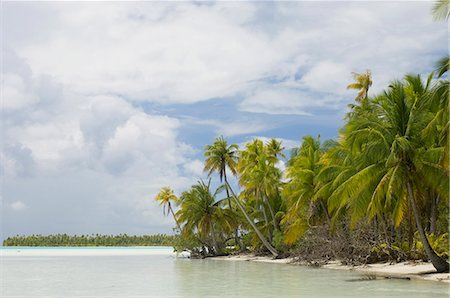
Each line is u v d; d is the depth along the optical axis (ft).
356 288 81.71
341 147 131.64
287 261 172.86
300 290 79.87
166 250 442.09
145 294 77.82
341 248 136.15
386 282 90.84
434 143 103.86
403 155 98.94
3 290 85.46
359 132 104.94
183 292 79.30
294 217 159.74
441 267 99.09
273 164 208.33
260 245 215.31
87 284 95.71
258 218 220.23
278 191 201.26
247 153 210.59
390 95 105.29
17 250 417.49
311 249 153.69
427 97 92.07
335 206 128.26
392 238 126.62
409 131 100.22
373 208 98.99
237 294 75.56
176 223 238.68
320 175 131.64
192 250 241.76
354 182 102.63
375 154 102.37
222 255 233.76
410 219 109.70
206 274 119.03
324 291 77.97
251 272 123.75
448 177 96.17
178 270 137.49
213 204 226.58
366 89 171.63
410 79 115.96
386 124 104.12
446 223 121.19
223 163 215.31
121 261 205.98
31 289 87.10
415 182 100.94
